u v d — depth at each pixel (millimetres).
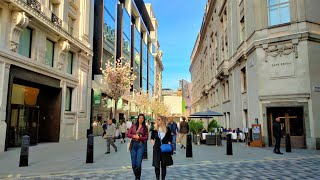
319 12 17156
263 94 17469
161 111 73188
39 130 19922
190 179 6957
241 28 22938
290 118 16984
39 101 20141
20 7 14719
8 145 15227
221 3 31234
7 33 14438
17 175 7480
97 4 30406
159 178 6668
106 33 32594
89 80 26062
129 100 41906
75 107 22844
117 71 29516
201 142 20094
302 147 16188
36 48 17297
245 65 21094
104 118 31234
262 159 10859
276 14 17859
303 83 16281
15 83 16703
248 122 19922
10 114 14586
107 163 9734
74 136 22484
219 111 32969
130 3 49219
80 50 23625
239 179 6941
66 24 21312
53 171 8078
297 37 16516
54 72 19094
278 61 17188
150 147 16578
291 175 7441
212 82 39312
